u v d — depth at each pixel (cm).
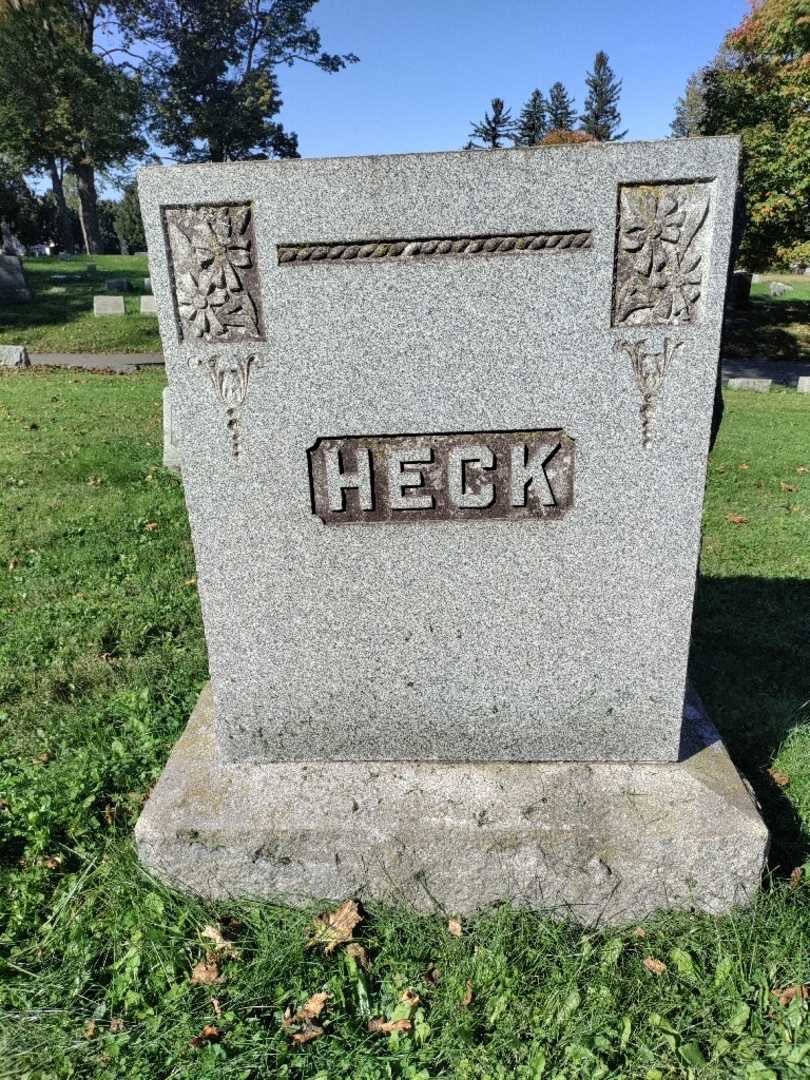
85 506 621
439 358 230
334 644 262
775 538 571
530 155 211
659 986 219
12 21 3014
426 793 257
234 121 3584
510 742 270
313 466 244
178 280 228
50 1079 199
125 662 389
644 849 238
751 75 1902
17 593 467
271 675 267
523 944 233
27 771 305
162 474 712
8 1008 217
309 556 253
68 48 3017
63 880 256
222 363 234
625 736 266
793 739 319
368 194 216
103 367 1509
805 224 1889
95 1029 211
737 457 824
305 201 217
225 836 246
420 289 224
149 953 230
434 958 233
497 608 255
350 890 247
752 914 238
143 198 220
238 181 217
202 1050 206
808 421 1054
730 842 236
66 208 4741
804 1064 196
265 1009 217
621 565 248
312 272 224
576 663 260
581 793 254
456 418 236
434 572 253
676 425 232
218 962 230
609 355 227
